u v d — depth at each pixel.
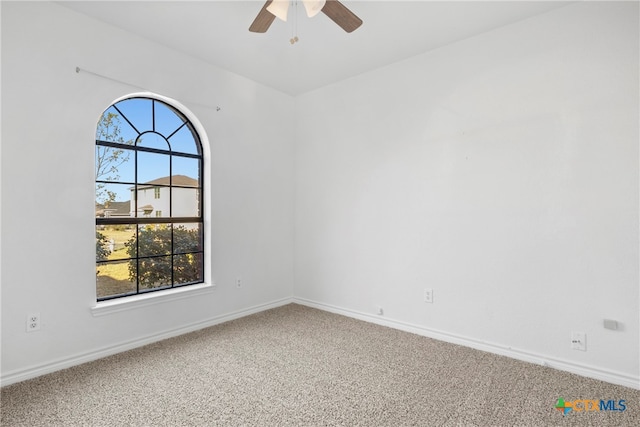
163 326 2.84
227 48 2.86
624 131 2.09
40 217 2.20
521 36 2.45
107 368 2.30
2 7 2.05
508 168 2.51
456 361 2.43
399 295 3.11
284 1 1.78
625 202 2.09
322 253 3.72
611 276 2.13
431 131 2.90
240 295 3.44
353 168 3.44
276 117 3.78
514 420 1.75
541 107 2.37
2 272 2.05
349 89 3.47
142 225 2.86
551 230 2.33
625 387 2.07
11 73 2.07
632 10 2.07
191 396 1.95
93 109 2.42
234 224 3.37
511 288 2.50
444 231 2.83
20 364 2.12
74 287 2.34
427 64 2.92
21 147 2.12
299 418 1.75
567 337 2.28
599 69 2.17
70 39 2.30
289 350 2.61
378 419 1.75
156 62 2.75
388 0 2.21
